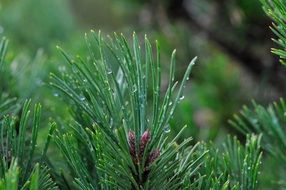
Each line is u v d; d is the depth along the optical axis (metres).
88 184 0.43
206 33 0.94
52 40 1.50
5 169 0.42
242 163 0.47
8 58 0.59
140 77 0.43
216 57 0.95
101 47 0.43
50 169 0.46
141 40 1.01
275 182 0.55
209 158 0.46
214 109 0.87
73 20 1.68
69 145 0.43
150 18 1.03
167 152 0.42
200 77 0.94
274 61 0.85
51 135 0.43
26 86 0.58
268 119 0.54
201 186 0.44
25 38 1.51
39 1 1.58
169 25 1.01
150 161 0.42
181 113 0.60
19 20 1.52
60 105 0.56
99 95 0.43
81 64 0.45
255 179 0.44
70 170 0.47
